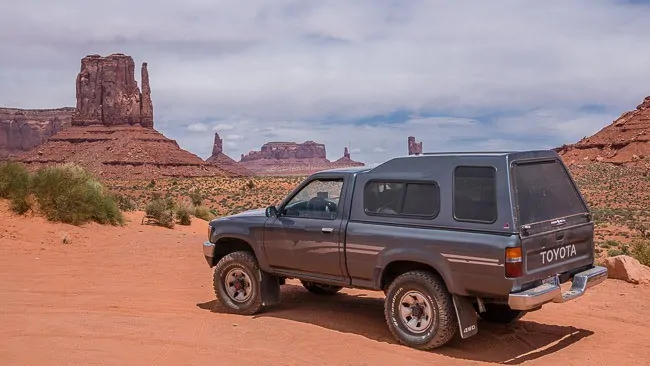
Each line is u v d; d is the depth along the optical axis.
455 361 6.17
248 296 8.09
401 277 6.64
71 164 18.47
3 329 7.14
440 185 6.55
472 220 6.27
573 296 6.38
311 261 7.52
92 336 6.91
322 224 7.39
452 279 6.29
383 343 6.74
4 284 9.92
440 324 6.36
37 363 5.88
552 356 6.35
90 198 16.84
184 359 6.12
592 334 7.17
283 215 7.89
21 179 15.83
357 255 7.07
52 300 8.87
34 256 12.58
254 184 131.12
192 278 10.95
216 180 150.62
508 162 6.20
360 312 8.21
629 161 166.50
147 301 8.95
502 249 5.95
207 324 7.53
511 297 5.90
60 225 15.26
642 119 187.25
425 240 6.47
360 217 7.12
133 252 13.84
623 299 8.89
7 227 14.15
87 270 11.50
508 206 6.06
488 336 7.08
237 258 8.16
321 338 6.91
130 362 6.00
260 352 6.39
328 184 7.55
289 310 8.33
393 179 6.92
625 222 71.25
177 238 16.53
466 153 6.62
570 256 6.68
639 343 6.80
